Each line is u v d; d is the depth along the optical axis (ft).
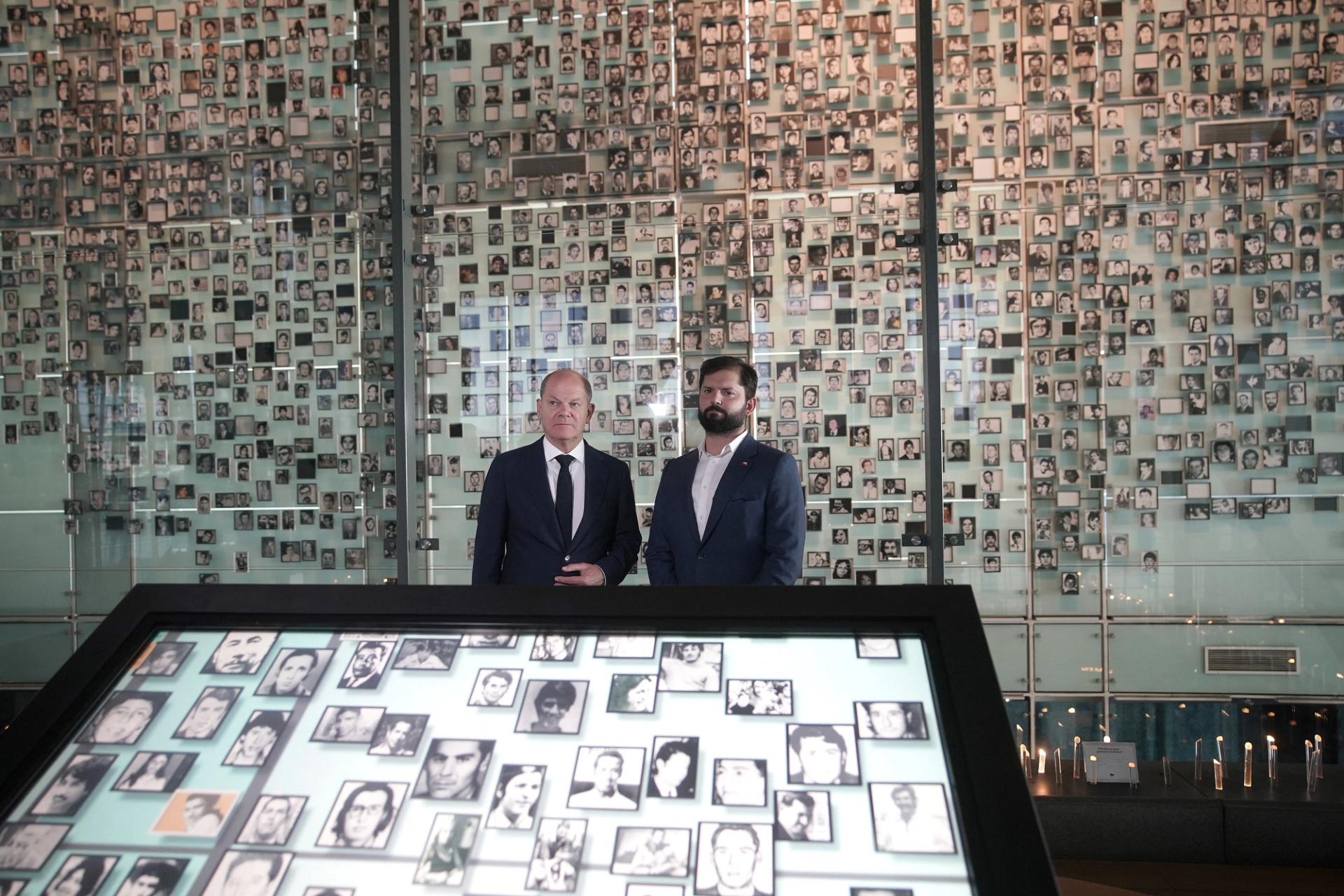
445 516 12.71
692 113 12.64
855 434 12.20
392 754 2.93
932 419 11.89
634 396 12.55
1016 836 2.51
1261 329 11.81
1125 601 11.78
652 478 12.46
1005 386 11.99
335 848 2.69
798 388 12.30
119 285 13.43
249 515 13.11
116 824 2.77
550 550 9.87
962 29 12.29
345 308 13.12
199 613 3.37
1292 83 11.93
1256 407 11.75
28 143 13.67
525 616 3.26
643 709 2.99
